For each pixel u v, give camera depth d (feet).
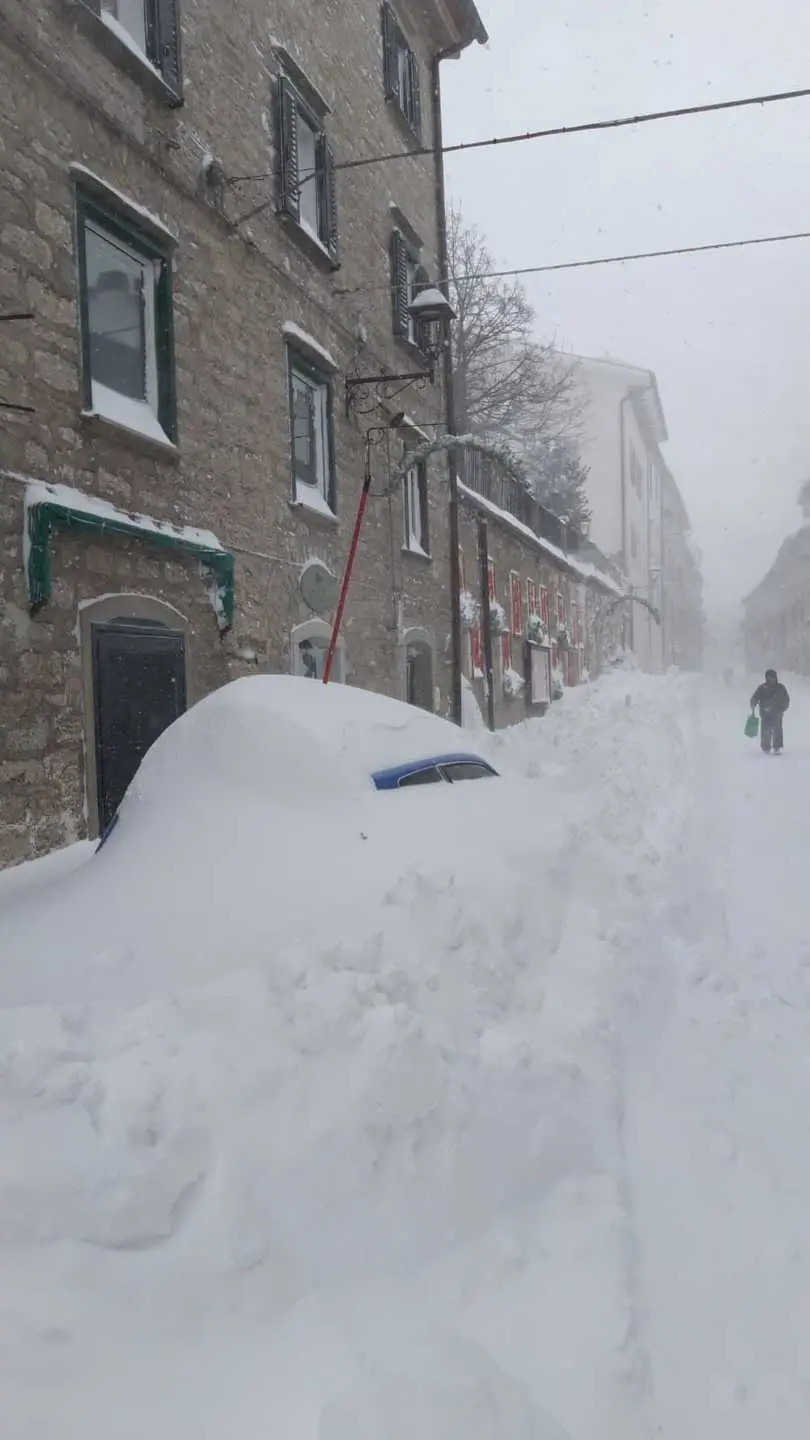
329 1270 6.91
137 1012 8.43
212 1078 7.60
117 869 12.57
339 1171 7.50
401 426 42.32
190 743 14.60
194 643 26.27
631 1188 9.31
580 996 11.94
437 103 49.11
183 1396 5.64
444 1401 5.75
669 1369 7.33
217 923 10.73
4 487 19.69
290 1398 5.80
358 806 13.30
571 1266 7.79
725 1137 10.62
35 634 20.52
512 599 65.62
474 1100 8.82
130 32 25.00
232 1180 6.96
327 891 11.28
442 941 10.73
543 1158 8.94
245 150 29.89
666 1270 8.42
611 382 131.85
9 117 20.12
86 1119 6.98
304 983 9.00
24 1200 6.27
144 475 24.38
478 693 55.11
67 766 21.39
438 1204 7.88
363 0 40.01
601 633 103.81
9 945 11.03
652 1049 12.62
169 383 25.57
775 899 21.34
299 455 34.53
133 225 24.22
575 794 21.99
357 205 38.96
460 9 47.83
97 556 22.48
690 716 70.64
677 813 28.37
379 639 39.81
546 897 13.46
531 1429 5.91
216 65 28.40
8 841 19.69
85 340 22.36
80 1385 5.49
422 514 45.93
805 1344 7.65
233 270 29.01
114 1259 6.25
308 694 15.58
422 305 38.11
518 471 70.95
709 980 15.55
